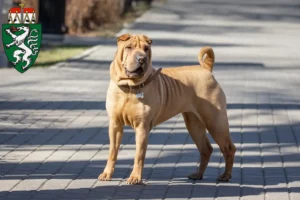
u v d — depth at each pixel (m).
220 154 12.00
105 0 30.67
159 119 10.09
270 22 36.41
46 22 27.55
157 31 30.58
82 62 21.84
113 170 10.15
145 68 9.36
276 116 15.33
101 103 15.99
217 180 10.34
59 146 12.09
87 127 13.61
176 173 10.71
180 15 37.34
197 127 10.42
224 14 38.94
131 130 13.60
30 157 11.29
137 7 39.28
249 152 12.16
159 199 9.33
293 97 17.67
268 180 10.42
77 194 9.40
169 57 23.39
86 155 11.54
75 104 15.78
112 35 28.44
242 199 9.44
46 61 21.55
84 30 29.06
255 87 18.89
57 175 10.30
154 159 11.52
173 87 10.03
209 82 10.19
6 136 12.67
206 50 10.36
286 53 25.83
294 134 13.63
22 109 15.07
